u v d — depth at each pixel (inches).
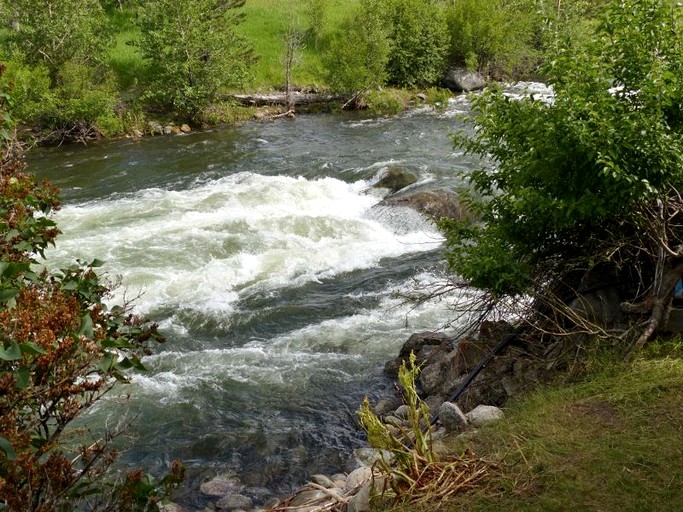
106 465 144.4
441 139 789.9
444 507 154.6
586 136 203.9
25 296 125.8
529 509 148.6
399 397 286.8
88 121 863.7
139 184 644.7
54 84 905.5
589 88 220.2
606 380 199.3
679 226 231.1
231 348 345.7
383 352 331.3
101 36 999.0
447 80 1134.4
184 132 897.5
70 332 124.9
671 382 189.3
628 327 226.8
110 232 503.5
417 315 365.4
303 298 401.1
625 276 240.8
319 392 300.2
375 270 438.3
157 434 272.8
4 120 166.1
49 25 896.9
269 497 231.5
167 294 407.2
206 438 268.4
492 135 251.0
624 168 206.2
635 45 224.1
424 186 595.5
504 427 186.2
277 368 322.7
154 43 936.3
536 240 242.2
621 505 146.3
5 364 118.7
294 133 861.8
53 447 128.2
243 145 800.3
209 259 455.5
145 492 133.3
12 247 144.0
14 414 120.7
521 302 256.7
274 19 1237.1
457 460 169.9
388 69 1092.5
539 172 224.7
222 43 952.9
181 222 523.2
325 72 1107.9
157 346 350.3
